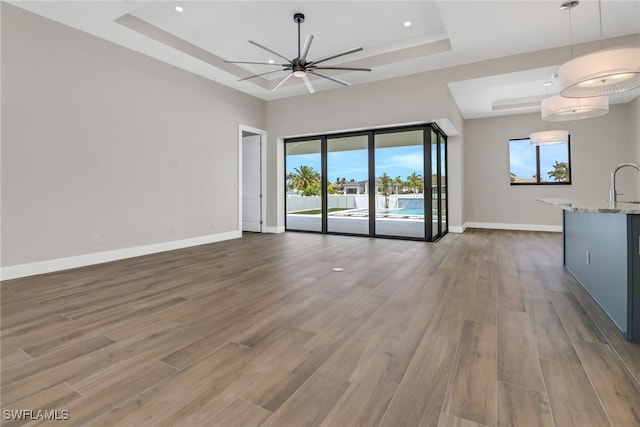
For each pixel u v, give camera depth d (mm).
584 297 2748
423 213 5883
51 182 3736
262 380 1559
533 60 4645
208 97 5766
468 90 5633
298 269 3785
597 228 2580
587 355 1772
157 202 4914
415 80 5523
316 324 2223
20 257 3496
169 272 3666
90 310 2486
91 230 4109
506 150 7484
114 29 3998
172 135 5137
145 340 1985
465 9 3588
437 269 3756
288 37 4684
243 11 3998
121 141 4430
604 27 3959
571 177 6859
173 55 4770
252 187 7523
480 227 7789
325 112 6465
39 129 3635
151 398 1421
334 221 8109
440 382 1532
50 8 3512
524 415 1297
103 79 4227
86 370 1646
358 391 1468
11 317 2348
